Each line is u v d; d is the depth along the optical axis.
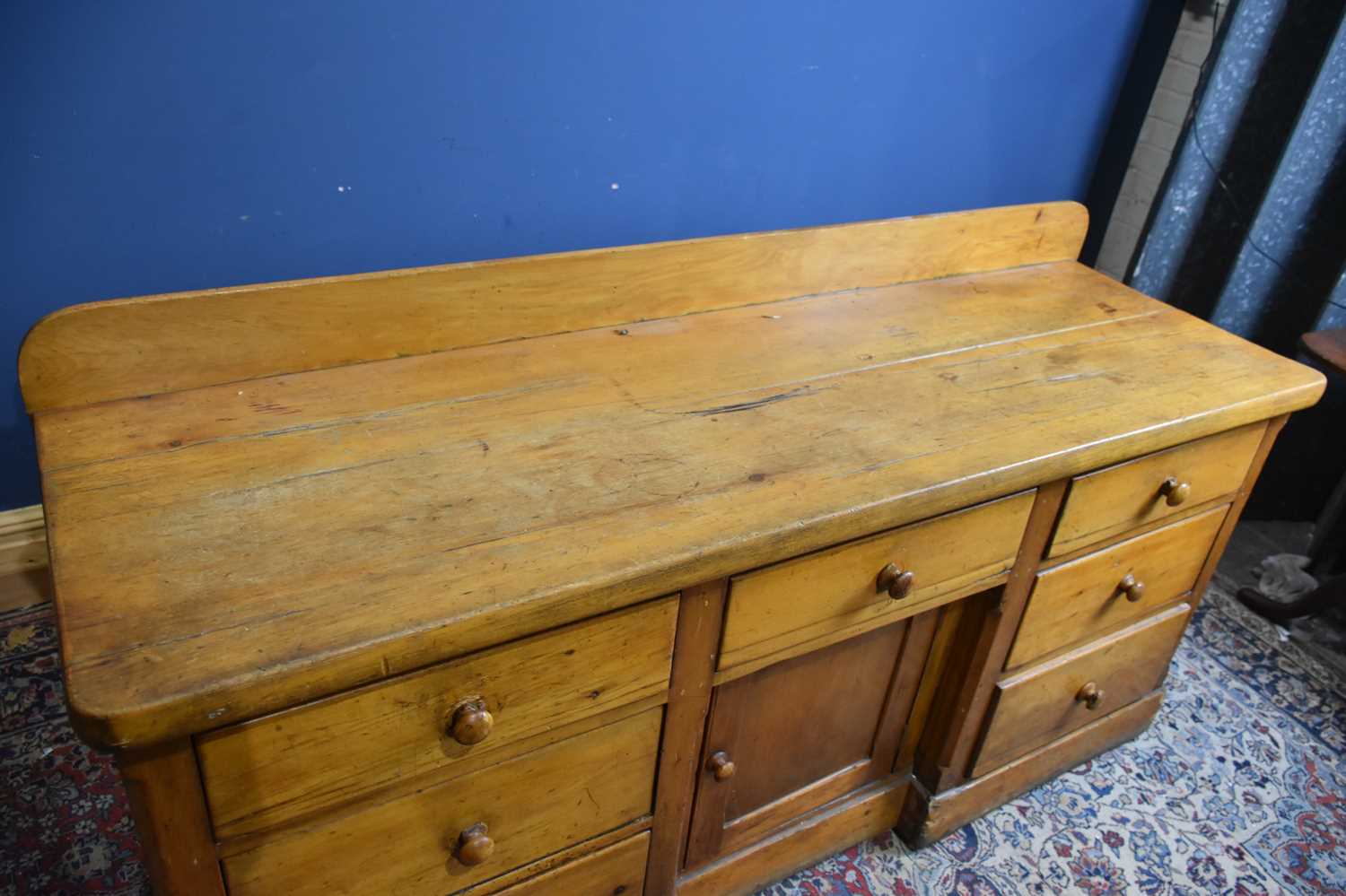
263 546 0.96
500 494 1.06
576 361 1.34
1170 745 1.86
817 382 1.34
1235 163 2.05
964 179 2.01
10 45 1.22
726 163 1.72
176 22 1.27
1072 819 1.69
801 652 1.22
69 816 1.47
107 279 1.43
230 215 1.43
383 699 0.92
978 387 1.37
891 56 1.76
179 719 0.80
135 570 0.92
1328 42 1.88
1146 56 2.05
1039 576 1.39
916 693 1.48
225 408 1.17
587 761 1.12
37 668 1.65
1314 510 2.53
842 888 1.54
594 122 1.57
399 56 1.40
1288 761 1.84
